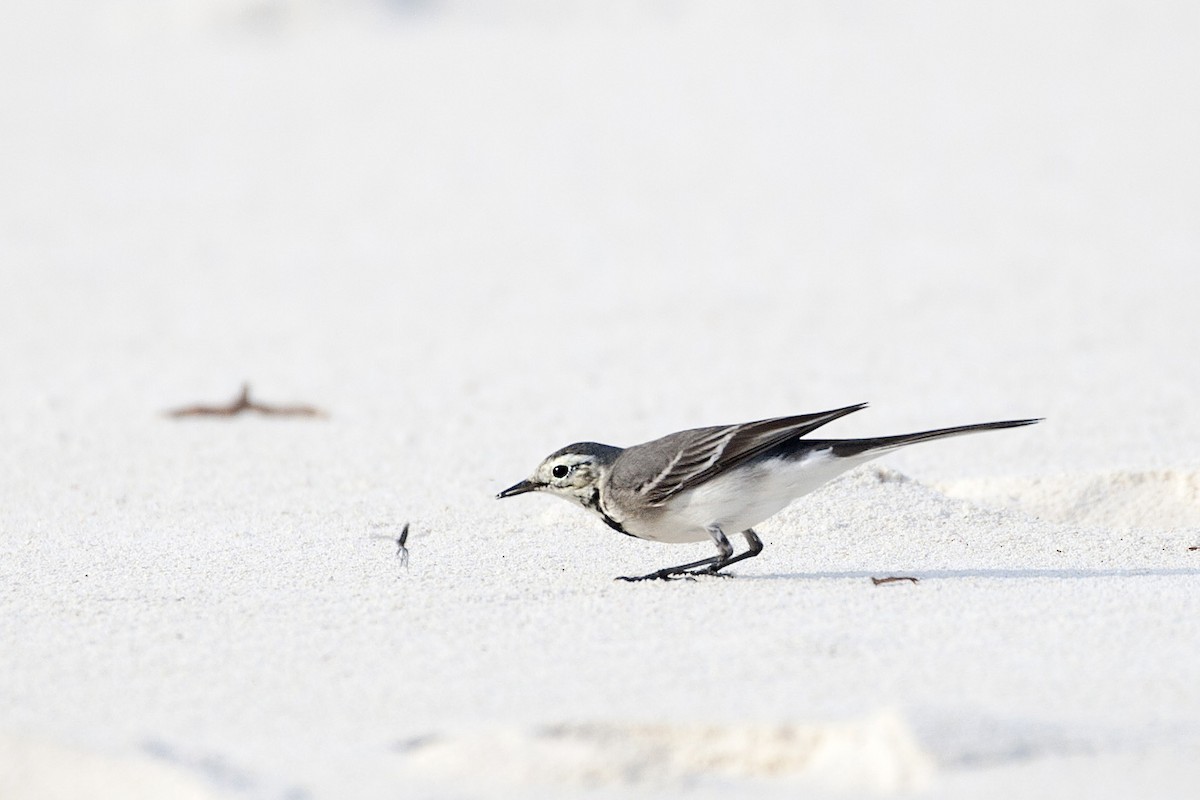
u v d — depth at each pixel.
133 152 35.12
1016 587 8.41
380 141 35.19
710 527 8.69
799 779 5.42
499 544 9.82
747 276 22.11
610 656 7.11
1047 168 28.80
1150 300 19.50
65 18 54.56
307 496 11.56
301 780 5.35
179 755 5.50
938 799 5.11
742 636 7.40
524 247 24.97
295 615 7.99
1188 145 30.00
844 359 17.27
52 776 5.46
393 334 19.62
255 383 17.03
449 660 7.11
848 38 45.09
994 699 6.27
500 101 39.00
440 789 5.27
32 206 29.78
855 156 30.81
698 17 50.94
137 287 23.23
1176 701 6.19
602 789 5.32
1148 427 13.29
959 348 17.55
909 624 7.57
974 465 11.99
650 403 15.46
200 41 50.25
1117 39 41.78
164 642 7.50
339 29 50.56
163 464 12.97
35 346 19.48
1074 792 5.12
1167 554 9.45
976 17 46.59
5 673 7.03
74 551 9.70
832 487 10.34
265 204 29.53
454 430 14.31
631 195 28.58
